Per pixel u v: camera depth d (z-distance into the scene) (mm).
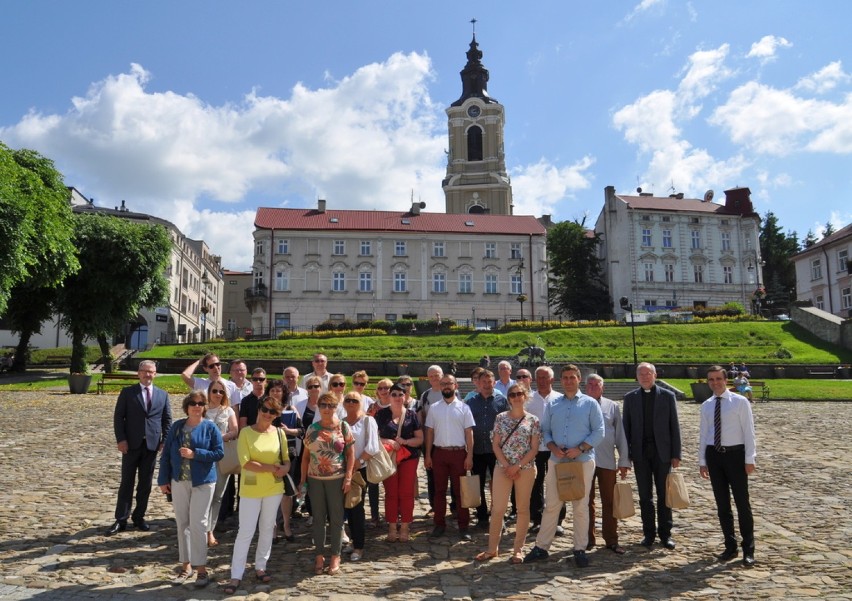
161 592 6887
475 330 54688
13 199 25766
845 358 43438
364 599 6707
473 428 9617
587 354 45000
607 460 8633
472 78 94188
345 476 7738
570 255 74062
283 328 64312
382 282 66625
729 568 7586
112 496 10883
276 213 69688
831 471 13172
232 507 9852
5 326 56781
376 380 32844
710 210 75188
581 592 6879
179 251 67688
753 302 63375
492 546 8094
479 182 88688
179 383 30703
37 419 19609
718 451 8109
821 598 6551
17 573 7273
